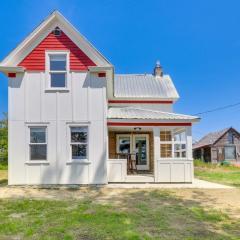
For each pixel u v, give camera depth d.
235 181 21.97
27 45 17.50
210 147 52.84
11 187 16.78
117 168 18.05
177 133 23.08
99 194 14.75
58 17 17.53
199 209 11.41
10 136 17.12
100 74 17.59
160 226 8.97
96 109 17.47
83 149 17.44
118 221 9.41
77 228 8.63
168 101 25.56
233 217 10.31
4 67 17.06
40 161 17.11
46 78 17.42
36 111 17.28
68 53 17.56
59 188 16.59
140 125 18.14
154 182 17.94
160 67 29.48
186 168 18.06
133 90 26.09
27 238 7.84
